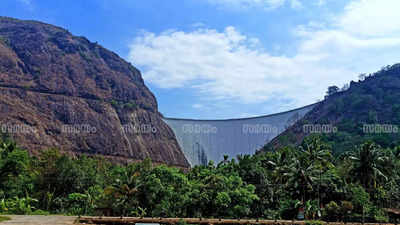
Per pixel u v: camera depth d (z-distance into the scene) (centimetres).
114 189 7225
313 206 6981
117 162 19200
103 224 3934
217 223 4184
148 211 7269
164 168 7981
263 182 8319
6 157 7462
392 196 8481
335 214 7050
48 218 3866
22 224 3381
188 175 8981
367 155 7619
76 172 8650
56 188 8469
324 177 7806
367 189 7862
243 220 4269
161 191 7344
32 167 8838
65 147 18250
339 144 15650
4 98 18375
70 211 7475
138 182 7369
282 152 9075
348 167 8100
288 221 4312
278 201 8056
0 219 3653
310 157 7956
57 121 19362
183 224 4016
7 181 7550
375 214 7138
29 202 7331
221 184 7481
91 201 7706
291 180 7162
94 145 19412
